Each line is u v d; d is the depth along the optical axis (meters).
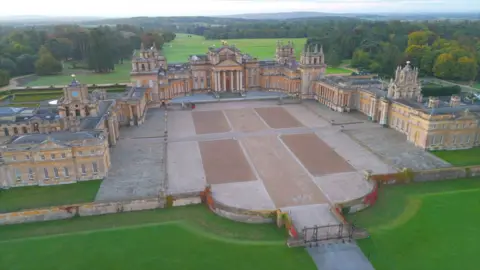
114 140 112.25
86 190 85.12
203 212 76.44
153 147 111.44
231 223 72.50
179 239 67.62
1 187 86.88
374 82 153.62
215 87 171.88
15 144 86.25
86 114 109.19
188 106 156.62
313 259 61.72
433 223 71.62
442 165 96.56
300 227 69.81
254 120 138.00
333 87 149.50
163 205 78.00
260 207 76.75
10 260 62.38
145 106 146.62
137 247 65.44
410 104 117.81
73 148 87.31
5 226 72.38
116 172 94.31
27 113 115.38
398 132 122.12
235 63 170.62
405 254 63.06
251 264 60.72
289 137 119.19
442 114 104.75
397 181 87.12
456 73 197.25
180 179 90.12
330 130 125.25
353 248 64.31
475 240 66.75
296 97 169.38
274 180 89.12
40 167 87.12
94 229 70.88
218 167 97.00
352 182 87.56
